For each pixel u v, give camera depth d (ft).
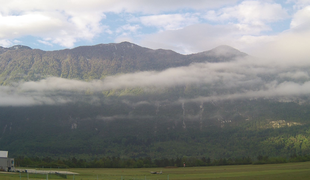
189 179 387.14
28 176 359.05
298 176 385.70
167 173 525.34
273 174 434.30
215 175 456.04
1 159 441.68
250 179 374.02
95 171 587.27
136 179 385.91
